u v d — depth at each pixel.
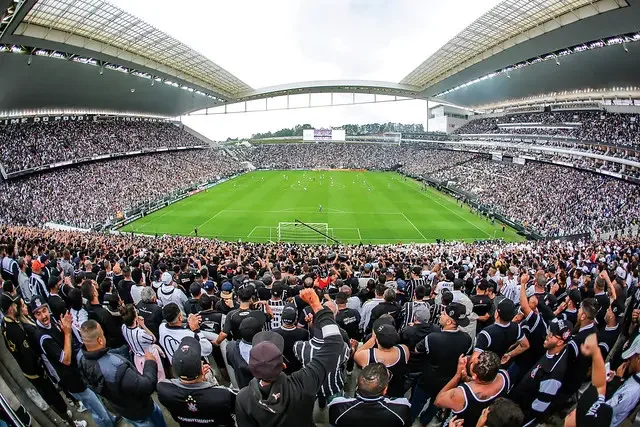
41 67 47.59
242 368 4.85
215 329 7.47
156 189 60.06
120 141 71.25
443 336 5.30
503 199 52.34
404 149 107.56
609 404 3.79
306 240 39.53
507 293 11.64
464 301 8.05
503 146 73.31
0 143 50.44
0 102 49.78
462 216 49.50
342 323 7.34
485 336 5.68
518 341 5.80
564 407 5.98
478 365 4.02
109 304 7.08
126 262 15.56
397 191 68.06
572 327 6.23
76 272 11.83
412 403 5.86
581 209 44.00
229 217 48.81
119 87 64.69
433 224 45.53
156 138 82.25
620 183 46.59
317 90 103.69
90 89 60.22
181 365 3.98
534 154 63.38
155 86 71.75
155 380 4.65
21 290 10.25
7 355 5.22
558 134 64.56
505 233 42.28
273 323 7.18
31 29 40.12
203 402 4.05
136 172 65.75
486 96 83.44
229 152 106.94
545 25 45.44
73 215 44.75
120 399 4.58
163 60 62.31
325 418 6.06
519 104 83.25
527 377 5.09
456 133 99.00
